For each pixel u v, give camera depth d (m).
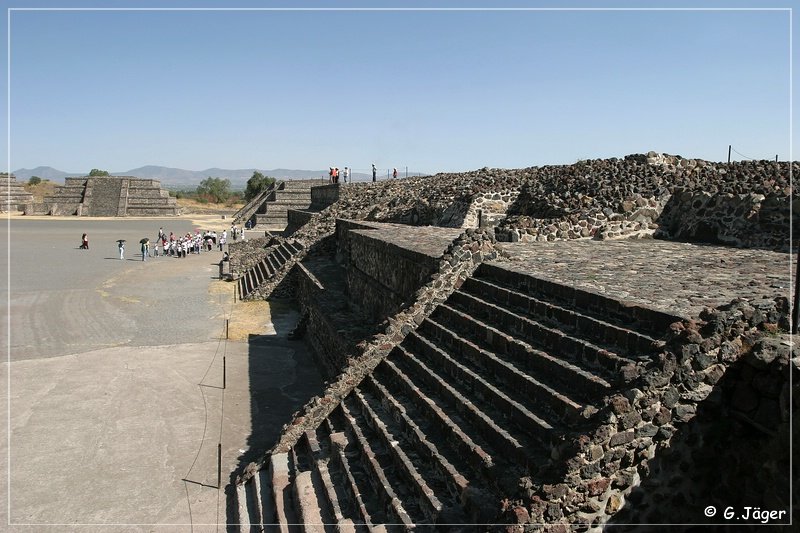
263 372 14.88
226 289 28.09
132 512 8.32
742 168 16.66
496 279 10.10
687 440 5.55
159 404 12.48
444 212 21.98
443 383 8.11
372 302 14.98
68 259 37.75
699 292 7.87
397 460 7.30
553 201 17.94
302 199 66.38
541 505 5.05
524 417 6.45
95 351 16.52
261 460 9.34
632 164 18.31
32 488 8.93
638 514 5.44
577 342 6.87
